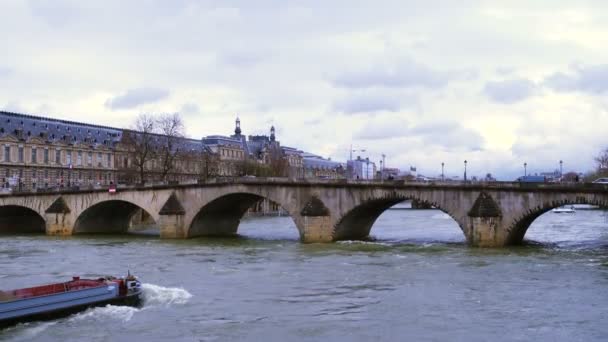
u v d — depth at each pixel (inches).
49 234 4269.2
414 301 1793.8
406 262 2544.3
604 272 2224.4
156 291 1945.1
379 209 3627.0
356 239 3641.7
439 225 5083.7
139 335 1480.1
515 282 2049.7
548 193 2783.0
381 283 2074.3
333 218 3356.3
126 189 4060.0
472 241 2977.4
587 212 7440.9
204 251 3093.0
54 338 1467.8
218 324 1566.2
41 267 2573.8
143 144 6190.9
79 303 1689.2
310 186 3415.4
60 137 7421.3
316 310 1701.5
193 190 3811.5
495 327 1505.9
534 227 4532.5
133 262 2691.9
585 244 3139.8
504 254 2726.4
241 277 2234.3
